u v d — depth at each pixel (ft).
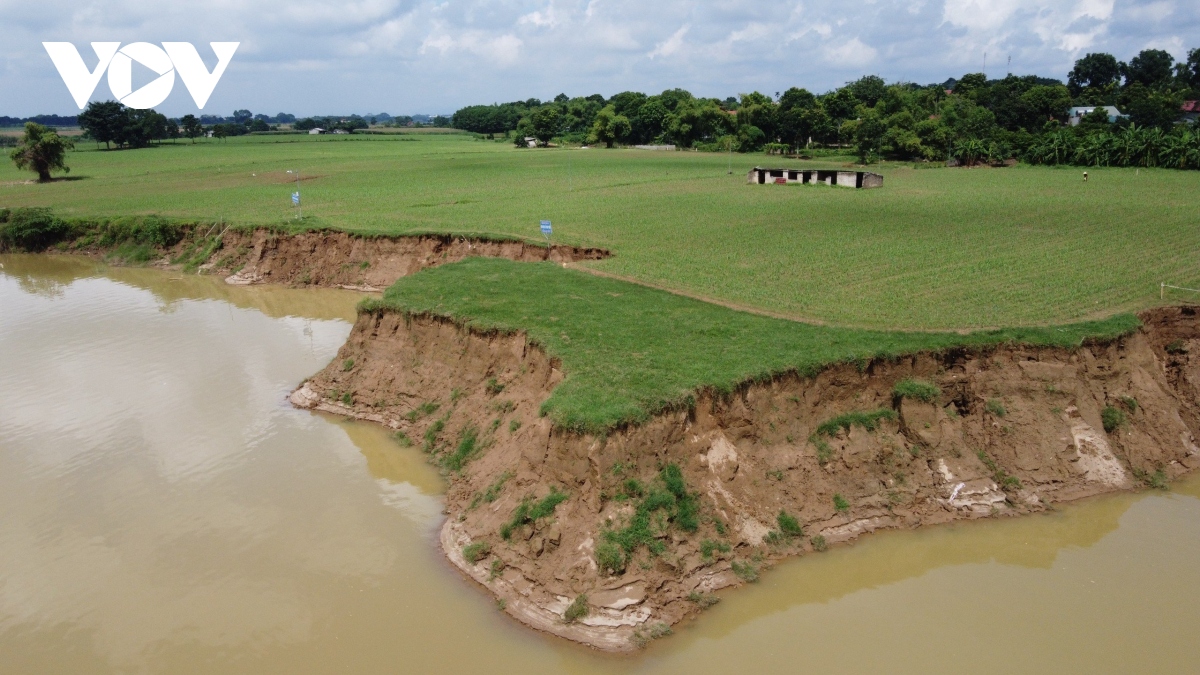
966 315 107.45
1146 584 70.49
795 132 467.93
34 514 81.61
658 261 147.64
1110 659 61.67
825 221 193.57
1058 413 88.12
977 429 86.48
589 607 63.98
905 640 63.82
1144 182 264.72
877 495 79.41
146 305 161.89
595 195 251.80
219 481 88.07
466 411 94.48
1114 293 117.91
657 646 62.59
